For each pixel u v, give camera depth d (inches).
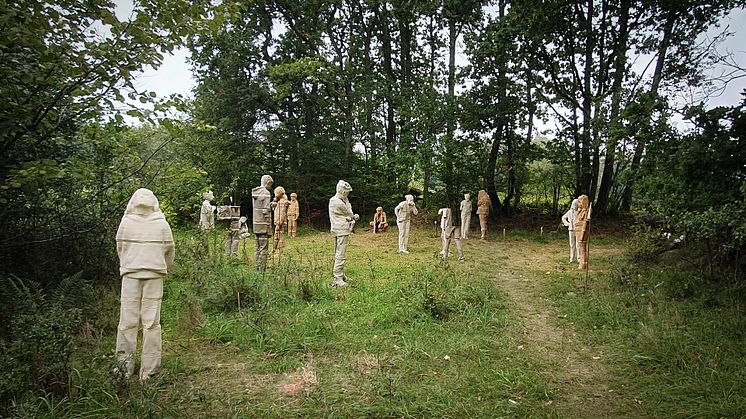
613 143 546.6
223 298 288.8
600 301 306.3
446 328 258.2
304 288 322.0
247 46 924.6
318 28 964.0
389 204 976.3
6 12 173.3
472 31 863.7
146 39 196.7
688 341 226.2
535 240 711.1
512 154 865.5
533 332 265.0
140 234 192.5
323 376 195.8
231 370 204.2
